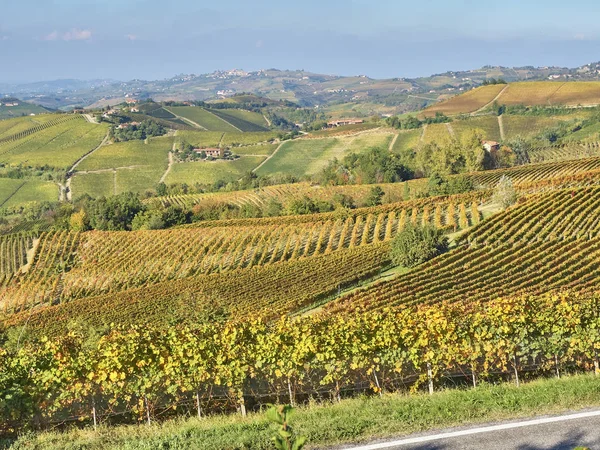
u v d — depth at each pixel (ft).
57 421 45.75
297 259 240.32
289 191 457.68
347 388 50.19
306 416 37.09
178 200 472.85
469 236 223.51
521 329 52.24
